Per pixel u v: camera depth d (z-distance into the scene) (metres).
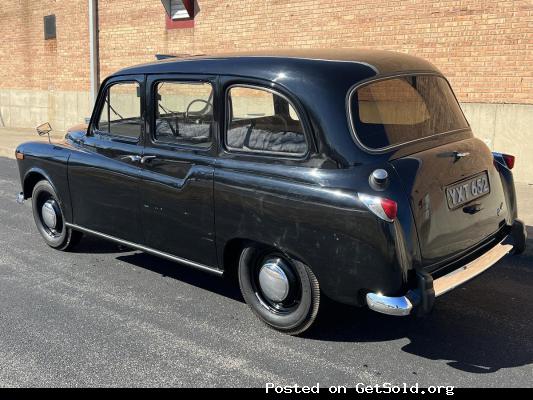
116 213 4.90
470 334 4.00
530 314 4.31
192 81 4.22
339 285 3.54
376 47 9.41
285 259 3.89
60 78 15.59
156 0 12.71
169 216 4.42
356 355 3.72
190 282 5.00
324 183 3.51
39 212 5.93
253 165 3.86
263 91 3.83
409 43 9.01
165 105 4.43
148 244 4.71
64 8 14.93
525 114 8.12
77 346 3.86
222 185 3.98
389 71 3.90
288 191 3.64
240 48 11.36
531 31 7.86
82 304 4.54
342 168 3.48
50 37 15.52
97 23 14.11
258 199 3.79
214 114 4.09
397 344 3.86
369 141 3.55
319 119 3.58
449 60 8.64
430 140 3.87
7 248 5.94
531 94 8.03
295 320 3.88
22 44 16.39
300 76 3.70
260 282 4.04
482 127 8.50
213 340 3.94
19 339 3.95
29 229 6.64
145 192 4.57
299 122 3.66
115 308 4.46
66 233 5.62
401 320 4.20
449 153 3.77
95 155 5.02
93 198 5.08
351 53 4.06
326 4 9.90
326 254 3.53
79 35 14.73
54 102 15.93
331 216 3.46
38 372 3.54
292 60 3.83
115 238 5.02
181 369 3.57
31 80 16.44
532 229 5.98
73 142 5.40
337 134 3.53
